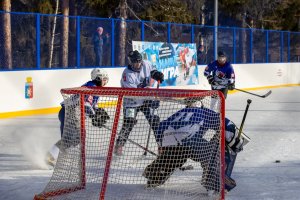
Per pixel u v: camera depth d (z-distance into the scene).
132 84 10.59
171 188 7.74
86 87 7.98
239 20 41.56
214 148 7.43
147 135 8.48
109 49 20.97
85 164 7.75
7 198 7.63
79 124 7.76
